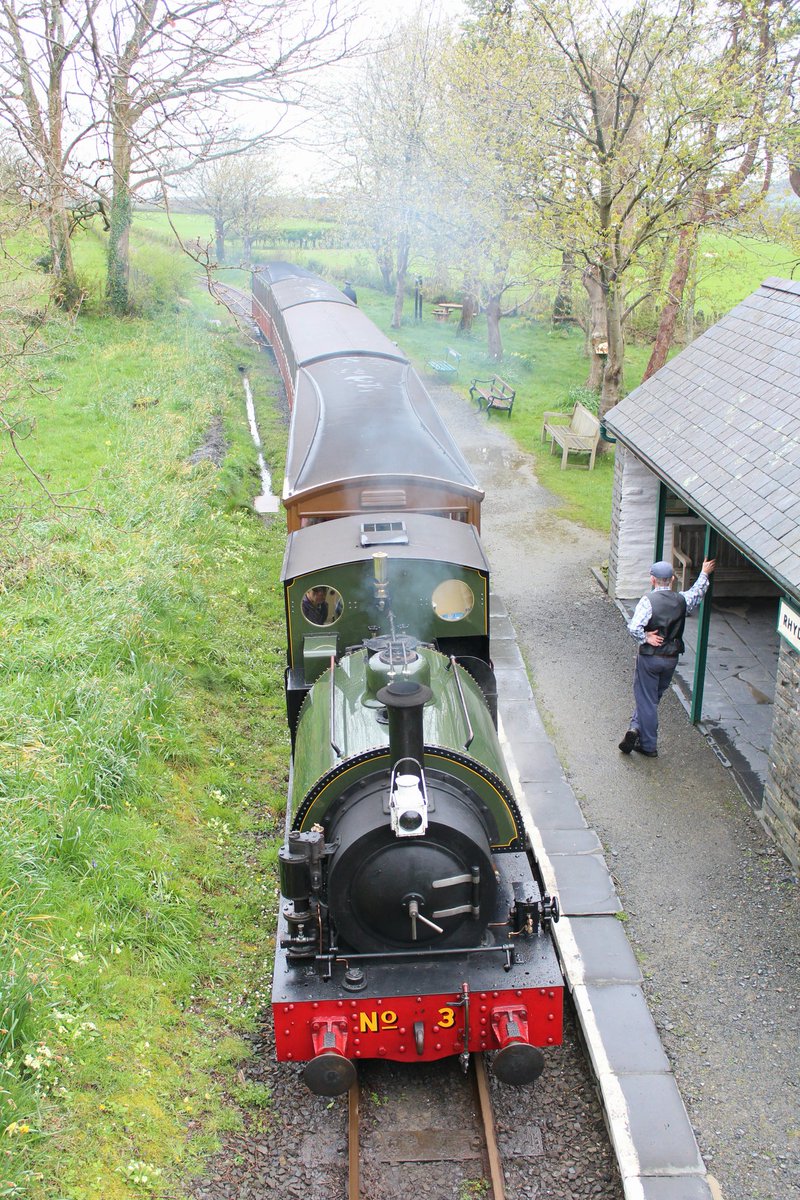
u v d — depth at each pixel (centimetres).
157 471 1334
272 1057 557
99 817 652
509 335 3003
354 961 521
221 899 666
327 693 605
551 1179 484
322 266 3931
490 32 1925
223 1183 475
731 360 1019
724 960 634
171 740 783
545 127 1595
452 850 497
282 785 810
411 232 2716
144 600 952
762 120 1416
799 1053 561
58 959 549
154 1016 552
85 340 2098
